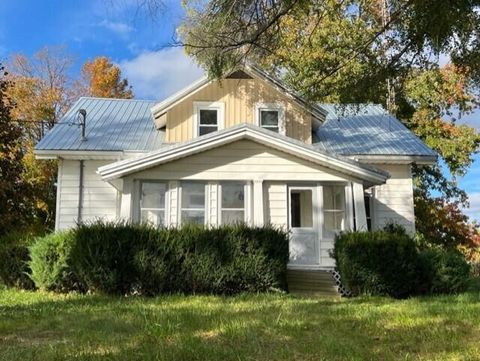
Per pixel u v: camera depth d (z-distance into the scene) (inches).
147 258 384.5
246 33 302.8
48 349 191.5
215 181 507.5
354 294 402.0
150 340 203.5
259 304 315.9
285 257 409.4
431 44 312.7
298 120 620.1
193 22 291.3
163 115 619.8
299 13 325.7
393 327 233.5
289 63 461.7
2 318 266.8
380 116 735.7
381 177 502.0
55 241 410.3
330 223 519.8
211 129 612.7
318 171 506.0
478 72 333.7
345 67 397.4
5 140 590.9
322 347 193.2
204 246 394.0
